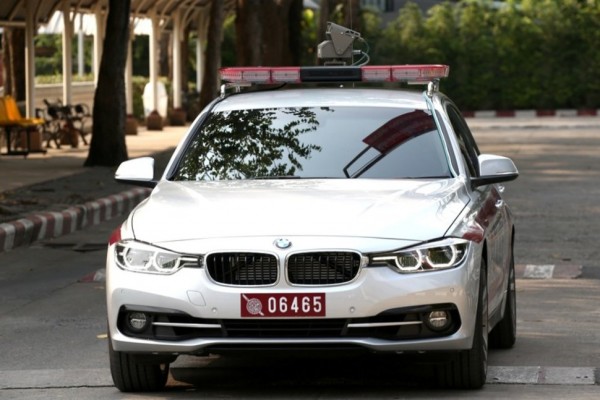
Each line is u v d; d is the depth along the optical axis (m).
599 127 81.94
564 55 97.50
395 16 115.62
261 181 16.70
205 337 14.68
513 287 19.17
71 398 15.87
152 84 76.62
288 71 18.44
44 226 33.75
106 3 67.75
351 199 15.51
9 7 55.84
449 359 15.16
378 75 18.34
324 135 17.42
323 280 14.52
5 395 16.14
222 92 18.94
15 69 62.75
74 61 102.94
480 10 98.50
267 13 61.72
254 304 14.46
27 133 53.75
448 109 18.22
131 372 15.72
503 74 97.94
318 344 14.52
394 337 14.62
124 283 14.98
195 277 14.64
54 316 22.33
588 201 40.25
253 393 15.80
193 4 79.62
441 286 14.63
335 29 20.23
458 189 16.30
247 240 14.60
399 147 17.17
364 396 15.49
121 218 38.59
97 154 49.69
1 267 28.77
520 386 16.06
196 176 17.17
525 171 50.56
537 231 33.50
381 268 14.55
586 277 26.30
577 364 17.59
